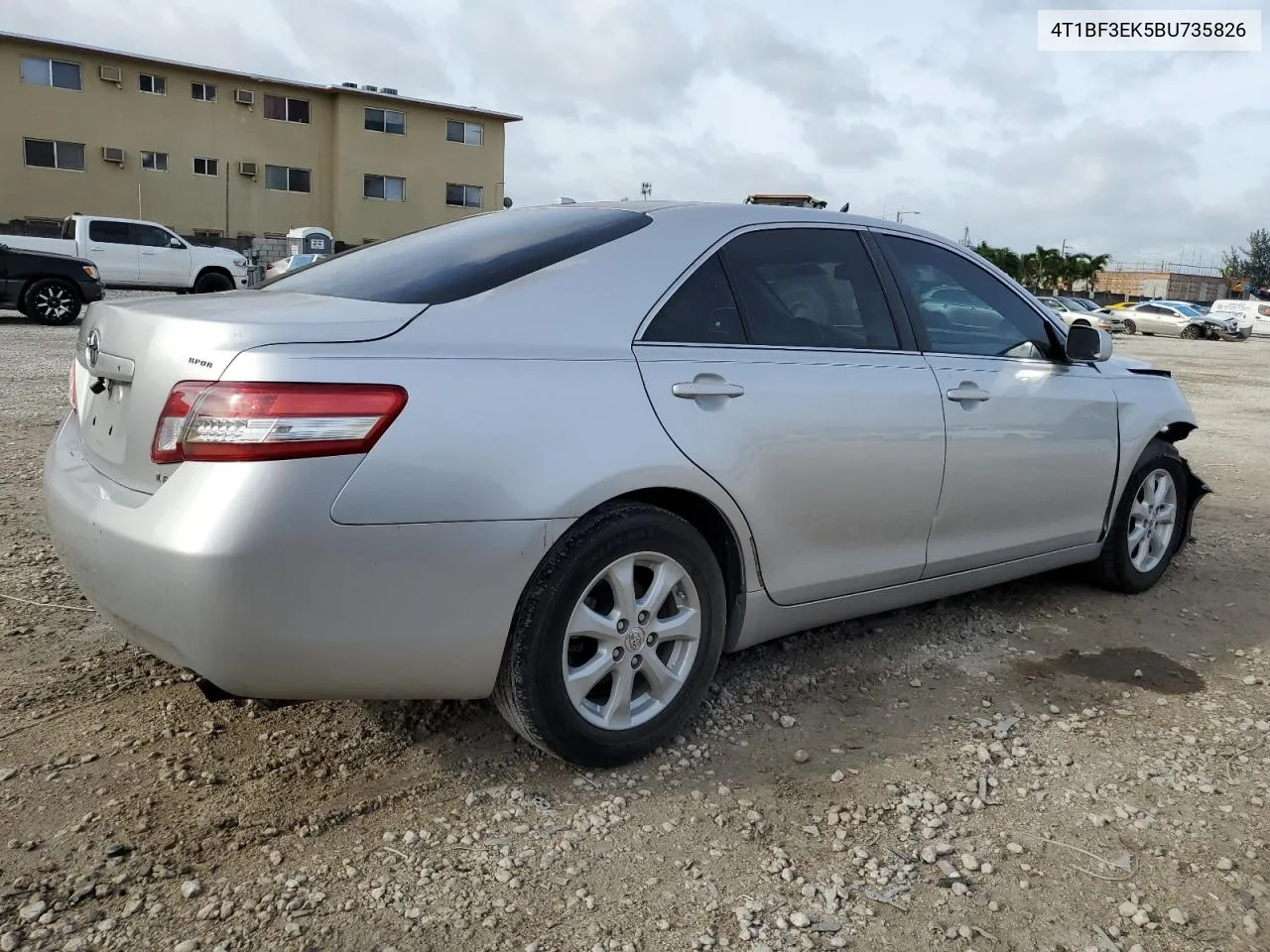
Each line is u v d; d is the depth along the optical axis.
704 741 2.92
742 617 2.96
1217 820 2.59
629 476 2.53
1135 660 3.67
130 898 2.11
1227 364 22.11
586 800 2.57
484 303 2.52
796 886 2.27
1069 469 3.87
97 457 2.57
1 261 15.09
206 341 2.20
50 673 3.13
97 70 33.00
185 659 2.21
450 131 39.47
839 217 3.38
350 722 2.91
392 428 2.20
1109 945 2.11
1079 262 68.25
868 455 3.11
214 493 2.10
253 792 2.53
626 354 2.64
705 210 3.08
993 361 3.63
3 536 4.48
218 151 35.59
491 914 2.12
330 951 1.99
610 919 2.13
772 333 3.02
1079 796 2.69
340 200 37.66
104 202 33.88
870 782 2.72
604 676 2.64
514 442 2.36
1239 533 5.65
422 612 2.28
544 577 2.44
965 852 2.42
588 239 2.84
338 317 2.34
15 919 2.03
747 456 2.80
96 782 2.54
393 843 2.36
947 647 3.72
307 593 2.14
